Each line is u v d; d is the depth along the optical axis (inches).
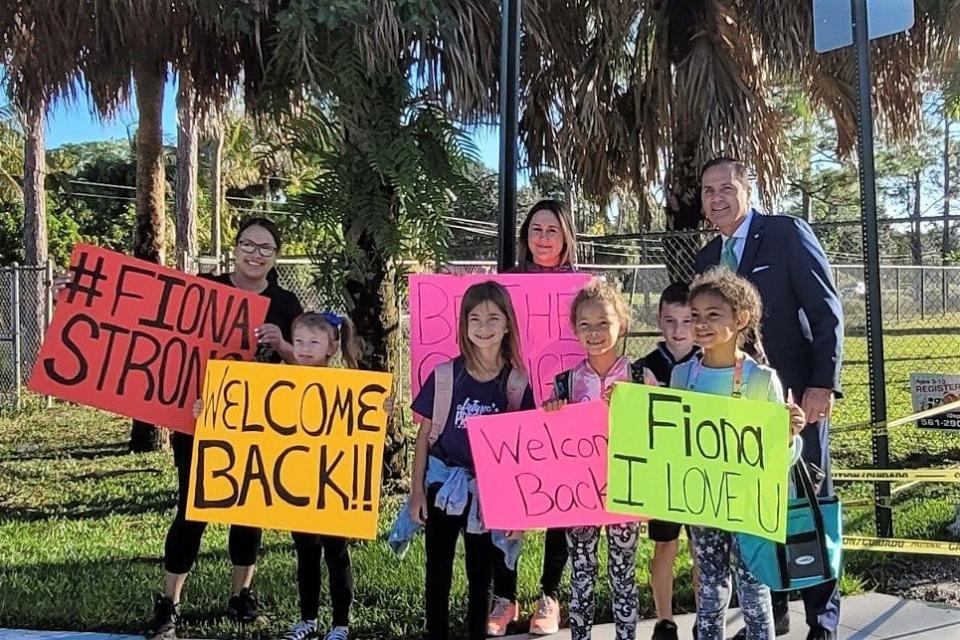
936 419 206.7
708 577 121.7
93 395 139.7
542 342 144.2
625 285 461.1
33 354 461.1
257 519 129.3
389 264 235.3
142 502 250.2
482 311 126.1
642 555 183.5
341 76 189.0
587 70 232.5
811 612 132.7
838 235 967.0
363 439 128.7
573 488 125.1
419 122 205.8
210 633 148.1
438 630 126.9
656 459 117.2
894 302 781.9
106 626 152.1
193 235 499.5
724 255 141.6
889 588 163.6
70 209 1101.7
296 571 176.2
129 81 276.1
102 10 230.1
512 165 153.3
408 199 205.2
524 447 125.0
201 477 130.1
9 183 911.0
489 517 124.0
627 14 227.6
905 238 1007.6
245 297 143.8
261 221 151.3
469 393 129.5
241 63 255.1
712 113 221.8
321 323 138.1
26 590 168.7
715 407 115.7
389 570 175.5
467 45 205.8
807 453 133.2
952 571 170.6
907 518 207.9
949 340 687.7
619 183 257.8
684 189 228.2
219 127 324.5
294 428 129.6
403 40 203.5
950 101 288.0
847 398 420.5
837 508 123.9
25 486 270.7
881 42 265.7
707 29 223.8
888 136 291.1
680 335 137.2
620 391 118.0
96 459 311.1
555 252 153.0
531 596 161.9
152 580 174.6
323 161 210.5
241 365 130.5
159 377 141.6
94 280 139.9
